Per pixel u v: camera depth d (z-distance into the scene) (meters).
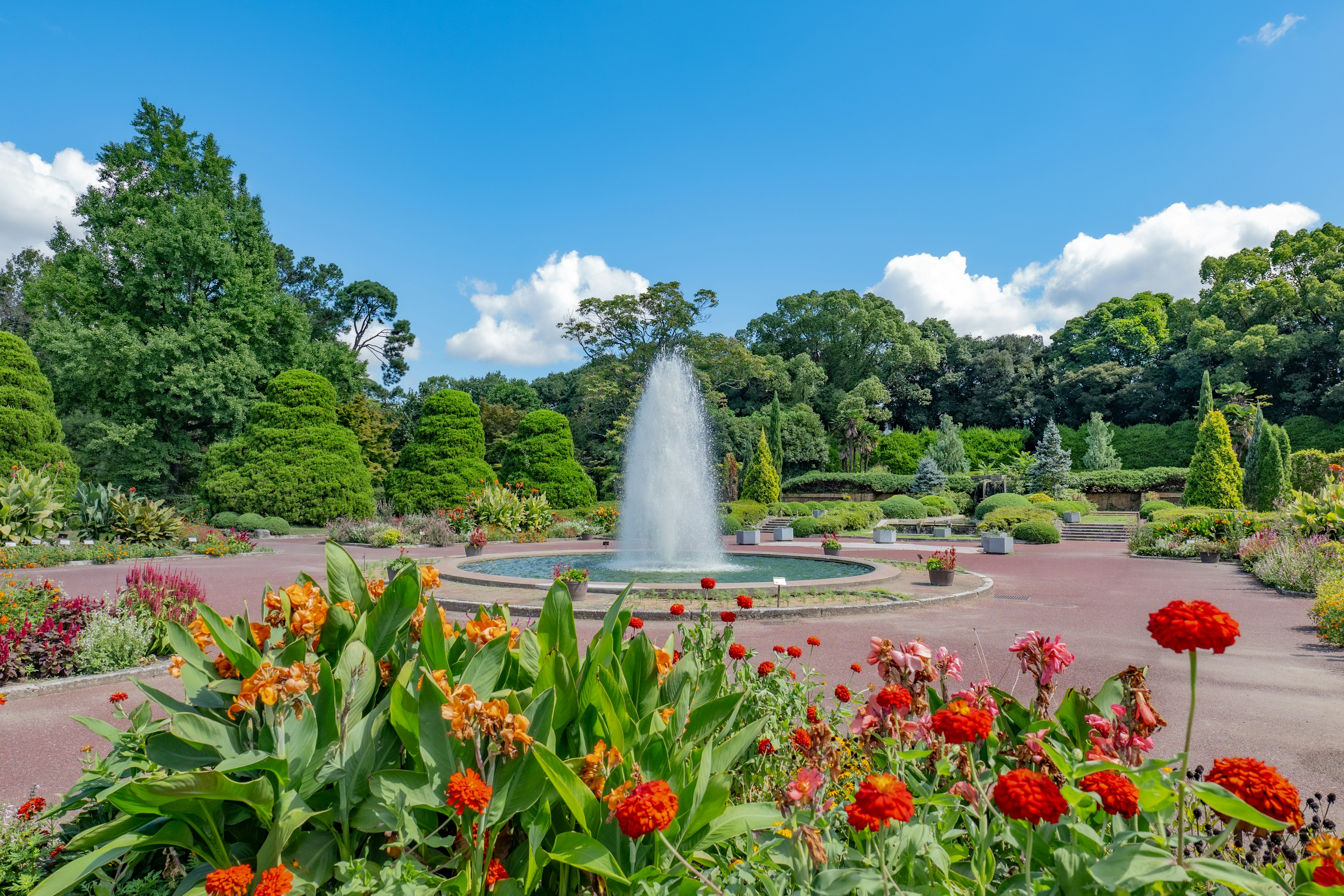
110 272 30.20
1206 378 36.88
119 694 2.94
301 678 1.85
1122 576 14.08
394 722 1.93
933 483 39.94
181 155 32.78
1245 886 1.33
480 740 1.72
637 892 1.77
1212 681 6.24
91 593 10.66
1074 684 6.00
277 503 25.03
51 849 2.47
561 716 2.09
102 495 17.88
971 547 22.64
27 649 6.18
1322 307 38.84
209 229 30.03
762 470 36.38
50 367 29.22
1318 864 1.49
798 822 1.82
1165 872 1.37
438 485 26.91
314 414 26.72
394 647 2.33
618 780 1.92
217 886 1.53
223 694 2.11
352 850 1.91
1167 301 55.16
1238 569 15.12
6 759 4.45
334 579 2.40
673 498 16.19
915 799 1.86
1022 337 56.56
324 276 44.78
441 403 28.50
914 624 8.64
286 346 32.84
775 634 7.98
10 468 18.05
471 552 16.91
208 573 13.46
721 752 2.21
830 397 50.94
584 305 42.09
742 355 42.69
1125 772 1.57
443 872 1.95
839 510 32.62
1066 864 1.53
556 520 25.80
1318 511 15.00
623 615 2.62
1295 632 8.35
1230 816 1.47
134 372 27.25
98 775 2.46
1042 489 38.66
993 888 1.81
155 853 2.24
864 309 50.88
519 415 48.38
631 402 40.41
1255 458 27.00
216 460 26.00
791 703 3.42
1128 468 44.34
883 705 2.12
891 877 1.61
